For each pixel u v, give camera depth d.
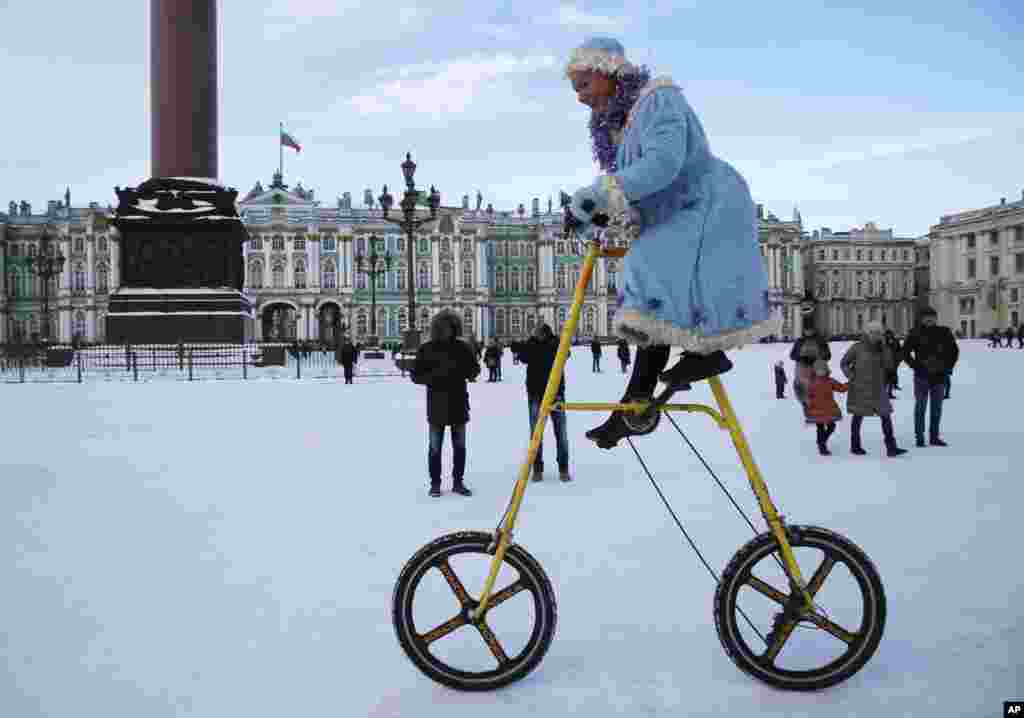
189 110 26.97
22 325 81.69
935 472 6.93
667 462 7.80
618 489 6.46
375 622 3.43
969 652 2.92
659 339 2.55
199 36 26.91
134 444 9.45
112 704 2.65
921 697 2.56
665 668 2.85
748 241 2.64
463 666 2.87
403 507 5.88
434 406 6.30
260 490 6.56
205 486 6.74
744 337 2.56
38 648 3.16
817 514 5.32
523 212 92.25
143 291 28.19
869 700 2.55
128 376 25.42
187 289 28.33
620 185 2.44
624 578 3.97
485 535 2.77
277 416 12.94
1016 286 85.62
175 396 17.56
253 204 82.31
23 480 7.00
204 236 28.25
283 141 57.59
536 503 5.93
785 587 3.75
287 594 3.82
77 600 3.76
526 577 2.76
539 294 87.69
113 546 4.75
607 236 2.66
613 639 3.15
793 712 2.48
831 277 104.88
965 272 92.62
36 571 4.24
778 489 6.29
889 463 7.49
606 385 19.66
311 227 81.88
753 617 3.35
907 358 8.57
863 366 7.99
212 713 2.58
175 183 27.36
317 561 4.41
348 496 6.31
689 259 2.55
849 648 2.66
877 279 106.19
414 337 26.59
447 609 3.54
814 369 8.24
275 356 31.58
